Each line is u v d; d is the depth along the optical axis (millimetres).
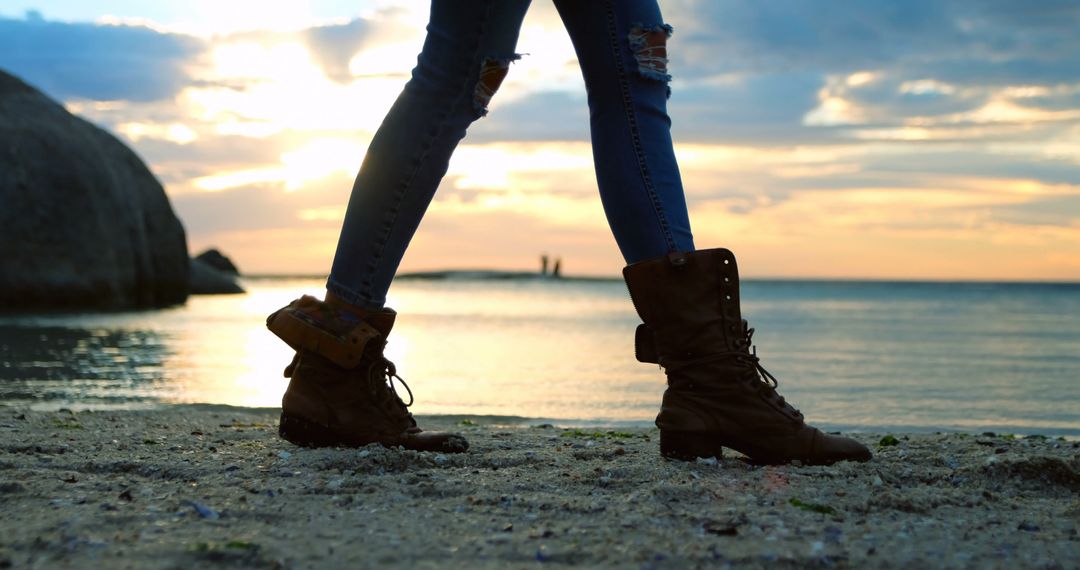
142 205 15383
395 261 2145
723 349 2023
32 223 13039
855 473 1884
